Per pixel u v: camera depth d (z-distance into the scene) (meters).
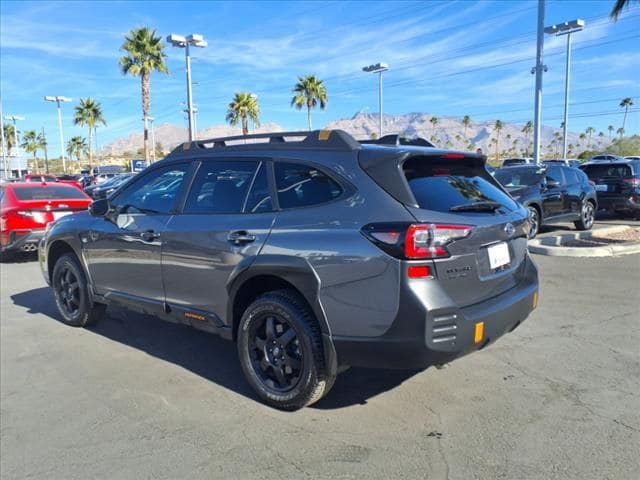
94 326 5.95
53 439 3.54
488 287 3.57
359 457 3.18
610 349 4.82
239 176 4.16
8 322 6.21
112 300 5.24
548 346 4.91
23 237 9.87
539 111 22.36
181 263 4.33
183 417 3.77
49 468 3.20
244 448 3.34
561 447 3.22
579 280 7.42
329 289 3.41
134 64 38.41
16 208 9.87
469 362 4.57
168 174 4.75
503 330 3.61
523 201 11.14
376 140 4.38
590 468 3.00
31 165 104.00
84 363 4.86
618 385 4.07
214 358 4.91
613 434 3.36
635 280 7.37
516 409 3.72
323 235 3.47
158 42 38.69
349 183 3.53
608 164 14.33
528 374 4.31
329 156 3.71
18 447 3.45
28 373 4.67
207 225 4.14
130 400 4.08
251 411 3.83
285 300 3.68
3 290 7.94
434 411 3.73
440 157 3.77
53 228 6.00
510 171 12.15
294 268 3.54
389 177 3.42
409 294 3.14
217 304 4.12
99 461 3.25
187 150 4.70
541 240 10.34
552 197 11.64
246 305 4.10
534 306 4.02
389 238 3.20
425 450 3.23
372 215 3.33
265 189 3.96
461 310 3.29
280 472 3.06
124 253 4.93
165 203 4.66
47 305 6.96
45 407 4.00
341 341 3.41
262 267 3.69
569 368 4.41
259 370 3.95
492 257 3.60
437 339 3.18
